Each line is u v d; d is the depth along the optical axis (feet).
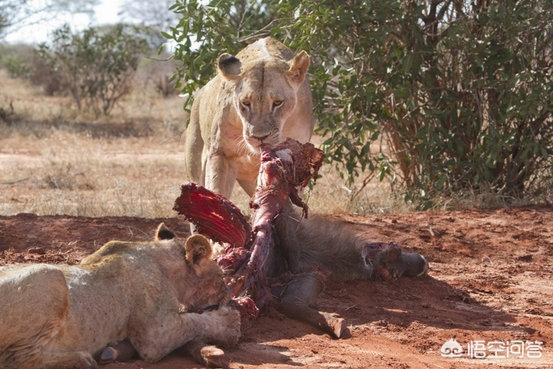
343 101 46.39
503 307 28.66
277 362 21.49
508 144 46.91
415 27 46.44
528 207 44.73
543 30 46.73
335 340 23.93
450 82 47.85
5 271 18.71
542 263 35.14
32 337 18.62
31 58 173.58
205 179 32.99
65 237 33.58
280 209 26.09
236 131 31.63
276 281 25.84
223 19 45.68
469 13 47.93
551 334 25.73
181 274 22.04
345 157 46.85
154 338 20.62
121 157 77.66
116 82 122.62
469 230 38.58
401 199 48.06
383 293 28.84
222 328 21.97
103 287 20.29
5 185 61.41
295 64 30.30
